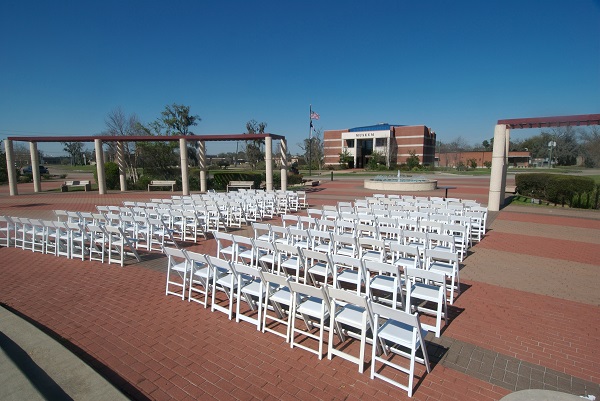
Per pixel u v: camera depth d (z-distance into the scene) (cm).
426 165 6788
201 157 2425
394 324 386
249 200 1330
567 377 372
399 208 1117
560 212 1498
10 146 2212
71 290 616
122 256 754
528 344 436
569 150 6450
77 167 7231
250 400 332
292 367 387
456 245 865
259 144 4869
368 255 666
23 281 661
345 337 451
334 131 7319
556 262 784
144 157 2817
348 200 1939
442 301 476
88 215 949
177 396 338
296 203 1630
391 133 6688
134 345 432
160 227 981
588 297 585
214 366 388
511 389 352
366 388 351
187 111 3338
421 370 381
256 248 680
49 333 461
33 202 1898
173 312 528
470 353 415
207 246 936
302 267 622
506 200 1880
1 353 379
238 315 494
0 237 1040
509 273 708
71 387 327
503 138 1488
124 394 319
